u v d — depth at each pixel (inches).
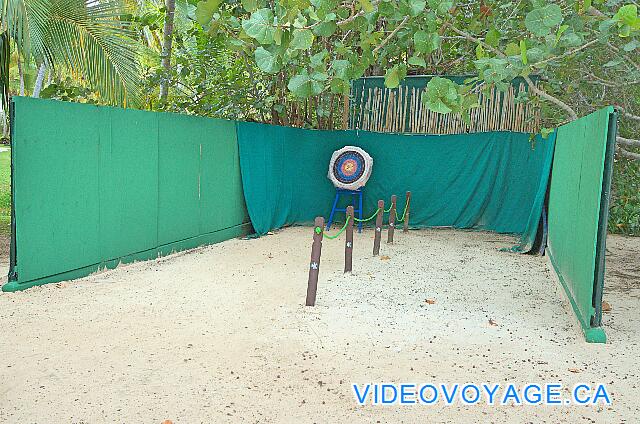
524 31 297.1
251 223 478.9
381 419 159.0
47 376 180.2
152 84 465.1
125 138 327.6
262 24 161.3
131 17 438.0
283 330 227.1
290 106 544.4
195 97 511.8
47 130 275.3
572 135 297.0
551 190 395.9
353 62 205.8
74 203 294.2
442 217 534.6
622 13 171.3
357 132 532.7
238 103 492.1
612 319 251.8
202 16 170.4
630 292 304.2
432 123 532.7
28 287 271.9
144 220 348.2
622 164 456.8
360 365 194.9
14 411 158.7
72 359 193.8
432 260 378.6
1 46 387.5
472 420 159.3
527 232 425.4
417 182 535.2
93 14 396.2
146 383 177.6
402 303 270.5
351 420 158.2
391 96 539.2
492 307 268.8
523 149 511.8
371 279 317.1
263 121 529.7
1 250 391.9
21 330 218.7
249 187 462.9
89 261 307.0
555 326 241.3
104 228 315.9
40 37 372.8
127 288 283.0
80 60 400.2
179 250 384.5
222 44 441.1
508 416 161.9
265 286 294.4
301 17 165.8
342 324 236.2
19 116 260.8
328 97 542.0
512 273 346.3
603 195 218.2
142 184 344.2
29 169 268.1
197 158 399.2
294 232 488.4
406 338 221.9
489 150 518.9
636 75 281.6
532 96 418.9
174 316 241.6
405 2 184.4
